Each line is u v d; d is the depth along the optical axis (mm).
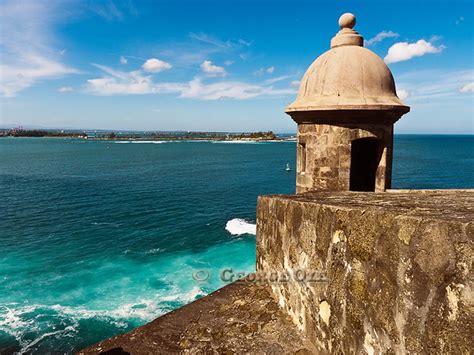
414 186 47781
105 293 16062
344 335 2881
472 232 1744
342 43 7812
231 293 4949
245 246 22219
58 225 26562
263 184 48781
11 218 28406
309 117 7574
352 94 7203
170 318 4410
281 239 4258
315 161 7645
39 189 42438
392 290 2275
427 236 1991
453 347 1813
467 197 3506
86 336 13031
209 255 20734
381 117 7246
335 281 3012
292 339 3689
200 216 29625
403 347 2178
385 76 7473
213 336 3951
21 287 16594
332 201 3527
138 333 4137
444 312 1872
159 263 19500
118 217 29094
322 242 3215
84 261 19719
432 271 1948
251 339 3803
